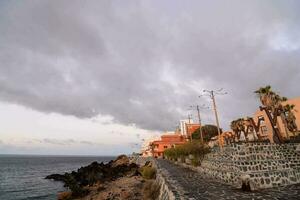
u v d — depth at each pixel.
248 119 40.28
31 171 126.69
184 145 41.28
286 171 20.39
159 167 42.97
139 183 44.69
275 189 18.17
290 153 22.36
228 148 22.70
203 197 16.02
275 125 27.23
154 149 103.94
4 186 69.25
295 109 40.53
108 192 41.78
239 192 17.61
